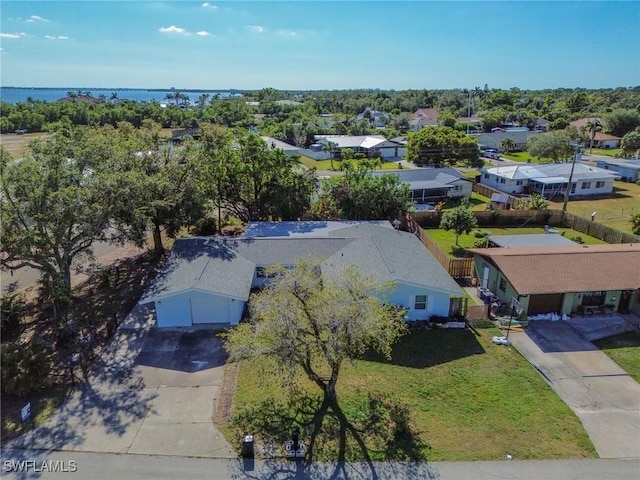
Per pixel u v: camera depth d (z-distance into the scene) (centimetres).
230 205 3841
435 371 1889
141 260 3094
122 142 2845
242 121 11756
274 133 9419
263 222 3331
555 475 1374
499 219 4112
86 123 11062
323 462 1409
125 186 2308
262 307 1619
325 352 1493
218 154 3559
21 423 1567
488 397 1731
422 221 4034
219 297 2214
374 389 1761
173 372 1861
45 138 2334
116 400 1689
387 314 1630
